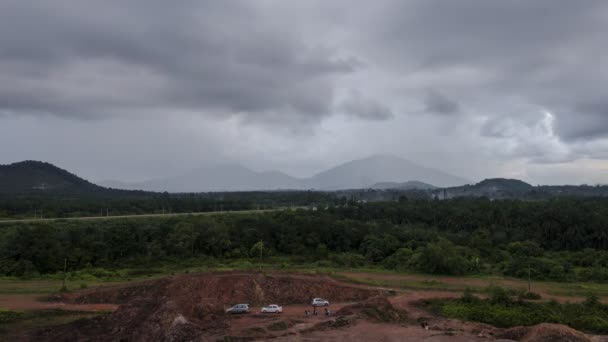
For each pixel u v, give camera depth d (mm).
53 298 60719
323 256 97250
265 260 93812
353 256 94750
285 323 49781
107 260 88312
